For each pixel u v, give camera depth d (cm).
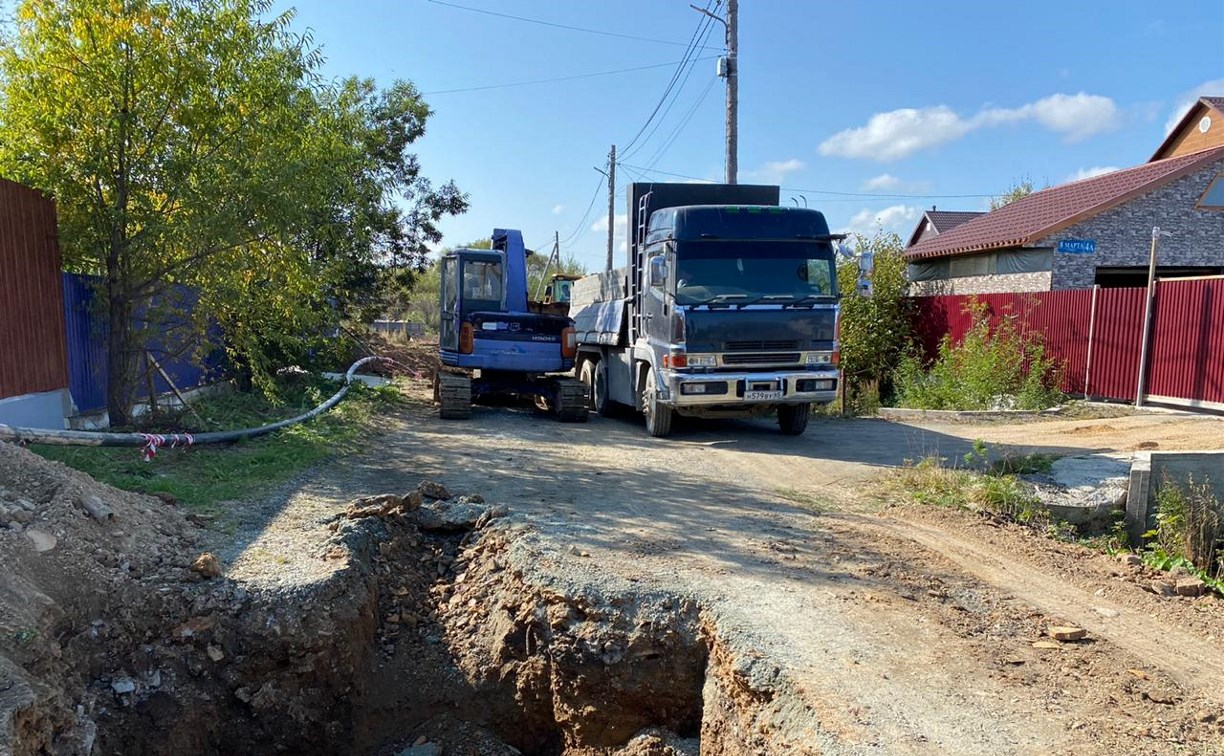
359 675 562
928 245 2311
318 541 631
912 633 499
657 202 1270
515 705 575
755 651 471
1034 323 1633
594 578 573
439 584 665
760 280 1098
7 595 450
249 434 982
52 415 870
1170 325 1347
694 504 785
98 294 938
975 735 384
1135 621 536
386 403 1460
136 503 621
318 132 1102
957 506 805
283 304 1069
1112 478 890
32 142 882
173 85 905
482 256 1434
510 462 966
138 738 479
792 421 1209
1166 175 1798
